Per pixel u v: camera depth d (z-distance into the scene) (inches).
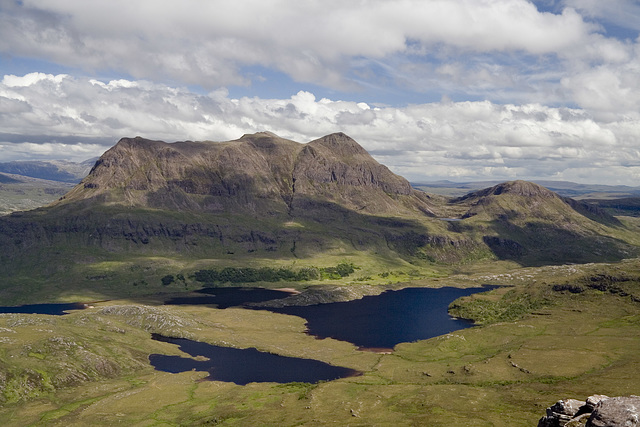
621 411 2251.5
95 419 7795.3
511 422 6294.3
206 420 7445.9
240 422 7258.9
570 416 2977.4
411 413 7194.9
